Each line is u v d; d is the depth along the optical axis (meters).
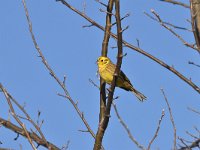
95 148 11.74
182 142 10.74
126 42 12.38
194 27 9.41
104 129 11.75
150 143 9.75
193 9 9.52
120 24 11.20
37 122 10.74
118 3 11.10
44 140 10.70
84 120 12.16
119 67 11.80
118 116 9.96
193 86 11.02
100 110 13.05
